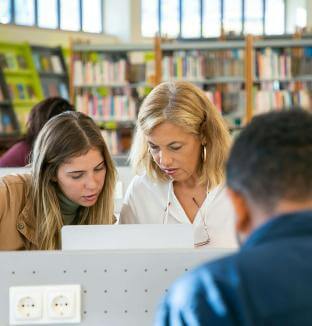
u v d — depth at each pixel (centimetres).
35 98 974
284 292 78
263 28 1218
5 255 155
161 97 193
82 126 194
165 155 194
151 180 210
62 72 1038
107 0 1157
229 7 1216
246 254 82
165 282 157
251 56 710
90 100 728
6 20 999
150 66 721
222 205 201
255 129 87
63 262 156
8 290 156
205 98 197
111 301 157
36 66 995
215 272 82
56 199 198
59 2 1088
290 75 728
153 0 1191
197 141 196
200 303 80
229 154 90
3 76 923
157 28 1195
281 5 1213
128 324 158
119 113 725
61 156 191
